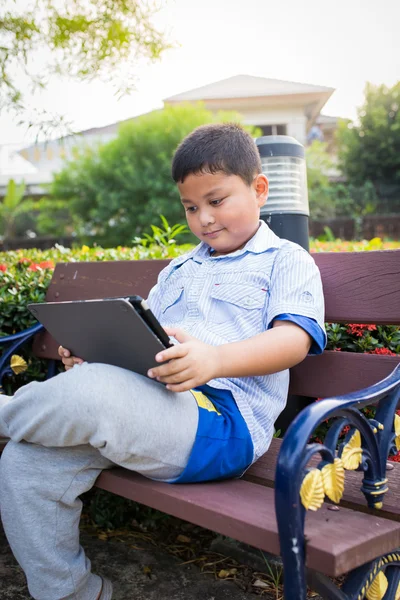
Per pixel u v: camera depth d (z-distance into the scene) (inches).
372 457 48.3
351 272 66.2
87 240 629.0
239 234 64.0
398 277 62.5
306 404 73.6
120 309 45.9
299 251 62.6
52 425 49.6
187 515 48.0
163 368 49.0
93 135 761.6
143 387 51.1
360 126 778.2
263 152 78.6
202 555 79.3
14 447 53.3
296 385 69.6
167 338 47.9
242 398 58.5
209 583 72.2
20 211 805.2
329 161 750.5
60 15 186.1
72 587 52.7
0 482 53.1
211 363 50.5
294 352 55.3
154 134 596.4
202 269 67.2
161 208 581.3
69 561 53.2
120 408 48.8
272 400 61.6
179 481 53.5
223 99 716.7
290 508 40.1
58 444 51.1
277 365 54.6
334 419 74.0
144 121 604.4
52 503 52.7
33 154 871.1
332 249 151.8
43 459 52.6
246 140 64.8
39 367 96.3
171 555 79.8
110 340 51.2
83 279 93.4
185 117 602.2
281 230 78.7
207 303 64.2
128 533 86.8
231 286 63.3
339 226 685.9
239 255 65.1
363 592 45.4
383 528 44.0
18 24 185.3
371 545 41.7
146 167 596.7
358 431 47.6
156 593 70.2
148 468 52.1
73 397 48.4
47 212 747.4
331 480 43.5
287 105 721.6
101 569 76.0
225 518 44.9
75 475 53.5
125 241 600.4
